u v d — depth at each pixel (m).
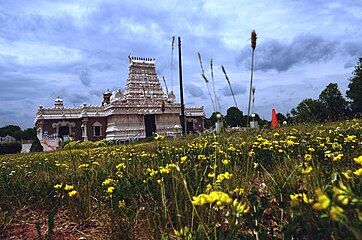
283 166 3.71
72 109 60.31
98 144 26.92
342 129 7.23
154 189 3.18
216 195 1.60
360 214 1.31
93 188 3.82
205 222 2.29
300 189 2.28
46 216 3.50
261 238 1.84
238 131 6.62
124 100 55.94
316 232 1.58
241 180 3.08
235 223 1.96
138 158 5.92
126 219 2.75
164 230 2.31
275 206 2.45
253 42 2.74
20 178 5.04
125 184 3.57
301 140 5.77
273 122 13.98
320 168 3.00
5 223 3.23
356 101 40.91
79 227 3.06
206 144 5.81
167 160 4.75
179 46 18.67
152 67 62.09
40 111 58.06
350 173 2.01
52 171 5.99
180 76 22.47
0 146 38.47
